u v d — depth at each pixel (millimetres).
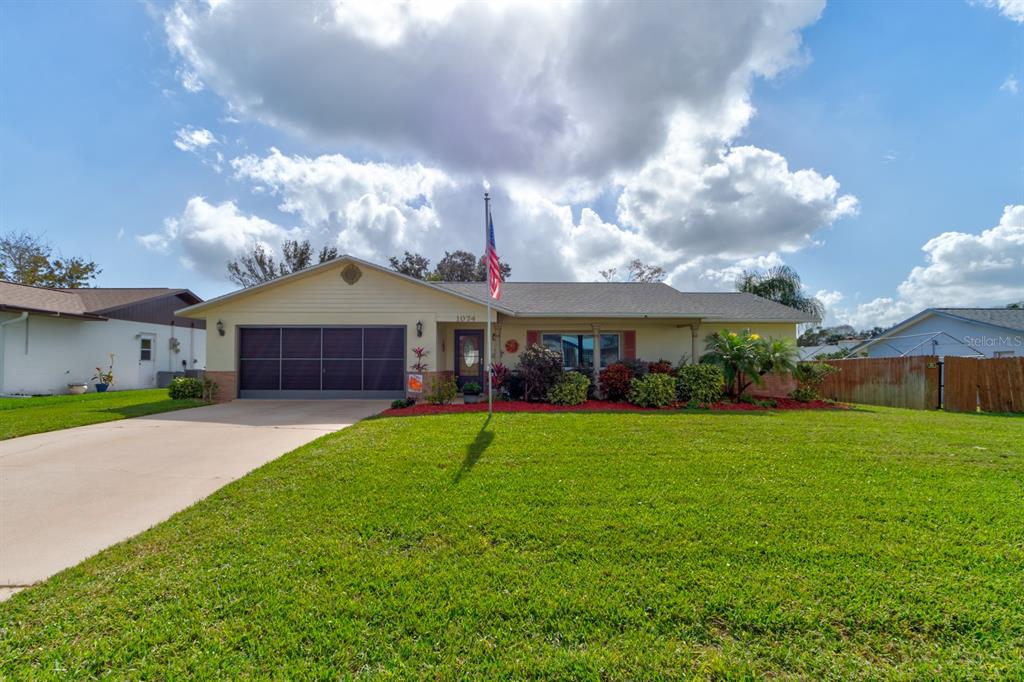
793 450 6730
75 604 2912
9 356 15906
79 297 20312
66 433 8406
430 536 3895
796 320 15812
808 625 2674
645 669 2342
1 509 4641
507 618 2766
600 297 16953
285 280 13930
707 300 18219
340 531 4004
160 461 6430
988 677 2270
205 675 2295
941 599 2900
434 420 9469
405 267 40500
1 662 2396
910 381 13992
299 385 14297
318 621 2730
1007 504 4535
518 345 15938
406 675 2301
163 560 3506
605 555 3529
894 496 4754
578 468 5781
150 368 21625
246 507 4570
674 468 5781
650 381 12117
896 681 2246
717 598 2922
